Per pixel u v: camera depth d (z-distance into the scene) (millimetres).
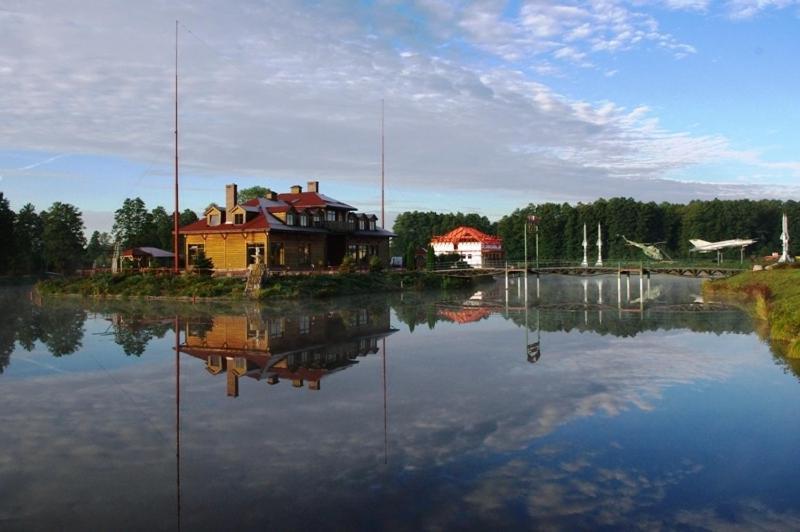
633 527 8008
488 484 9422
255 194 100938
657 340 23969
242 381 17000
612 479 9609
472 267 73562
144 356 21172
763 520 8188
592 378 16875
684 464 10227
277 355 21156
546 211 130000
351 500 8883
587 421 12711
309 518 8320
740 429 12086
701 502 8758
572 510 8516
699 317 32406
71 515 8555
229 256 53719
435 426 12461
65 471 10250
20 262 89688
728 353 20750
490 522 8156
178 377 17656
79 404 14703
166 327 29016
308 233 56500
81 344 23922
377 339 24938
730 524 8094
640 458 10523
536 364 19078
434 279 61000
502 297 48781
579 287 63781
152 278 49312
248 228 51812
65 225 97750
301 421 12922
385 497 8977
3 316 34625
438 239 94312
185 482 9680
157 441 11758
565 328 28234
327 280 50219
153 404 14578
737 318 31594
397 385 16250
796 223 114688
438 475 9805
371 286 53906
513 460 10445
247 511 8578
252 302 42375
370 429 12305
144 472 10141
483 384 16250
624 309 37469
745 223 115438
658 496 8977
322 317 33438
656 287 62031
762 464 10188
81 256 101688
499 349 22156
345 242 62938
